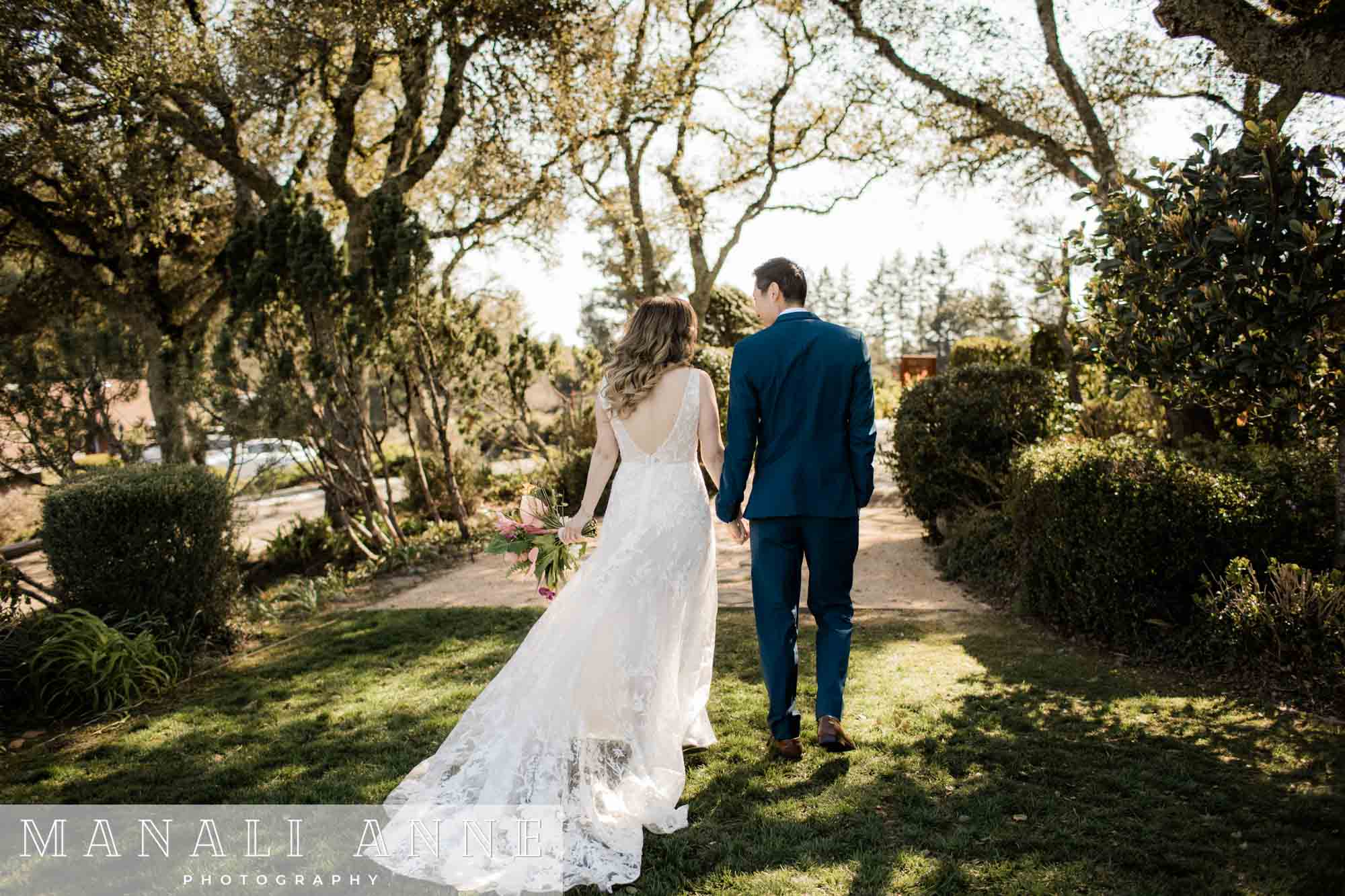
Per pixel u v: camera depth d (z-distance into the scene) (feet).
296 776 10.71
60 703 14.16
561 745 8.92
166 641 16.42
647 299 10.51
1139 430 24.70
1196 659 13.56
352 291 28.37
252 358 28.35
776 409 10.52
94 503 16.40
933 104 36.22
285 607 22.77
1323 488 14.67
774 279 11.03
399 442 65.16
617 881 7.81
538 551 11.54
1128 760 10.02
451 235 44.27
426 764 10.15
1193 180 13.33
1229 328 12.86
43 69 28.17
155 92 29.14
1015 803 9.04
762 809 9.12
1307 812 8.63
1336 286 12.00
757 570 10.69
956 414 23.36
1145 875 7.63
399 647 16.90
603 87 38.47
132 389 26.13
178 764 11.36
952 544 22.35
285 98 33.73
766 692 12.92
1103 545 14.79
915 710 11.93
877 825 8.65
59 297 39.14
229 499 18.86
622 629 9.42
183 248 40.34
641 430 10.16
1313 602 12.34
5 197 33.91
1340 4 15.19
